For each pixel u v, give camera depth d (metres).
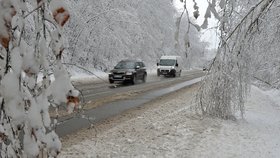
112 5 36.06
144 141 9.35
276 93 27.80
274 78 21.94
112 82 28.59
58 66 2.18
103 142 9.06
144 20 41.72
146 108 15.13
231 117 13.30
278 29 13.48
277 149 9.59
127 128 10.82
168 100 18.16
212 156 8.40
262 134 11.39
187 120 12.47
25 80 2.34
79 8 32.72
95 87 24.03
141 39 41.78
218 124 12.12
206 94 13.16
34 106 2.21
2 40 1.96
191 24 3.18
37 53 2.21
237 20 11.28
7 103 2.07
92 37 35.50
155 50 48.97
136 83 29.31
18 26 2.12
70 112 2.18
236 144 9.69
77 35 32.62
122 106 15.51
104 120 12.10
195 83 31.14
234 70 12.40
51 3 2.06
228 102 13.05
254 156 8.69
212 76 12.88
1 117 2.24
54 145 2.34
